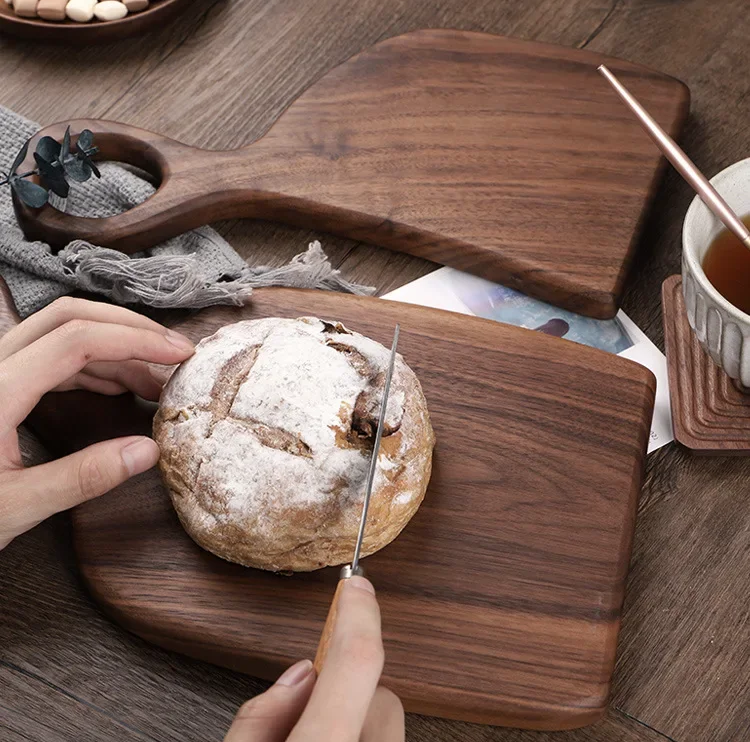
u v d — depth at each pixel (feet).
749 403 3.41
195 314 3.62
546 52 4.23
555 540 3.15
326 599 3.05
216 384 3.09
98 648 3.20
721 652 3.14
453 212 3.84
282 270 3.73
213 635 3.01
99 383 3.43
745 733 3.02
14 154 4.13
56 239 3.80
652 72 4.15
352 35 4.53
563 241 3.76
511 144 4.00
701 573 3.28
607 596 3.06
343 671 2.16
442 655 2.97
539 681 2.93
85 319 3.21
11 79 4.44
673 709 3.07
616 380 3.40
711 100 4.25
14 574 3.33
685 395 3.46
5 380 2.99
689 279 3.02
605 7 4.53
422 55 4.25
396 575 3.10
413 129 4.06
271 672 3.04
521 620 3.03
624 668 3.14
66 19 4.42
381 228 3.86
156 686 3.15
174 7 4.47
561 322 3.77
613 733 3.05
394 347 2.84
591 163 3.93
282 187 3.91
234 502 2.91
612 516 3.19
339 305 3.59
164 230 3.88
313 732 2.10
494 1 4.58
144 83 4.43
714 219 3.10
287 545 2.94
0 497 2.85
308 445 2.92
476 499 3.23
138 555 3.14
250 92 4.40
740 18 4.43
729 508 3.38
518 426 3.35
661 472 3.46
